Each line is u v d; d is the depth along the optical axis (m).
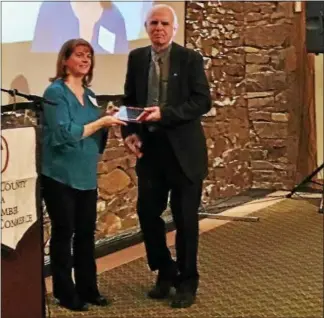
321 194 6.31
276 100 6.45
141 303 3.46
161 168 3.35
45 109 3.12
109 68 4.42
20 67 3.73
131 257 4.39
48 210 3.23
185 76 3.23
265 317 3.27
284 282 3.82
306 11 5.57
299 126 6.46
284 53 6.37
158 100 3.31
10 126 2.63
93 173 3.28
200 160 3.31
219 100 6.07
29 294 2.75
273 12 6.34
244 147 6.48
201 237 4.83
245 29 6.36
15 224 2.63
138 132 3.35
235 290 3.67
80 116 3.22
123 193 4.80
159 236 3.48
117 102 4.49
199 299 3.51
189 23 5.59
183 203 3.31
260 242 4.70
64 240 3.26
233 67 6.25
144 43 4.70
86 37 4.21
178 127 3.24
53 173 3.15
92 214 3.32
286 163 6.49
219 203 5.94
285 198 6.18
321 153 6.57
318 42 5.54
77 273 3.38
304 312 3.35
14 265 2.66
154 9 3.26
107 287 3.72
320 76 6.48
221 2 5.99
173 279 3.54
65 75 3.23
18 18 3.70
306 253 4.43
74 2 4.10
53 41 3.96
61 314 3.27
